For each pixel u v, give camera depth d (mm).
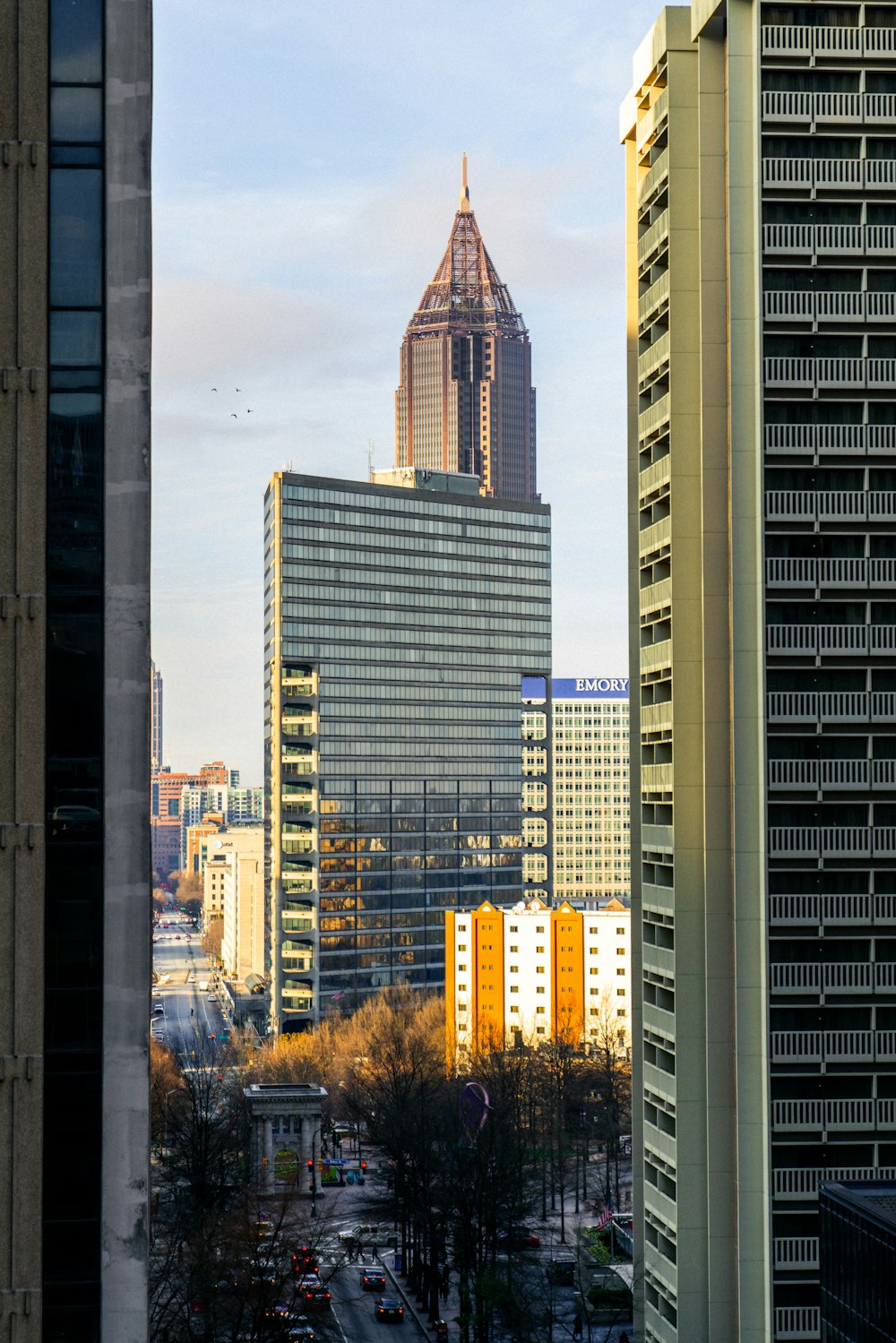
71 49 93250
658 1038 161500
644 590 165375
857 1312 127812
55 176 93062
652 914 163500
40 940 90375
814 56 148750
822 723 148500
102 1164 90125
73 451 92625
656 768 161250
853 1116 146500
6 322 92375
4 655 91438
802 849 147625
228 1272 196375
